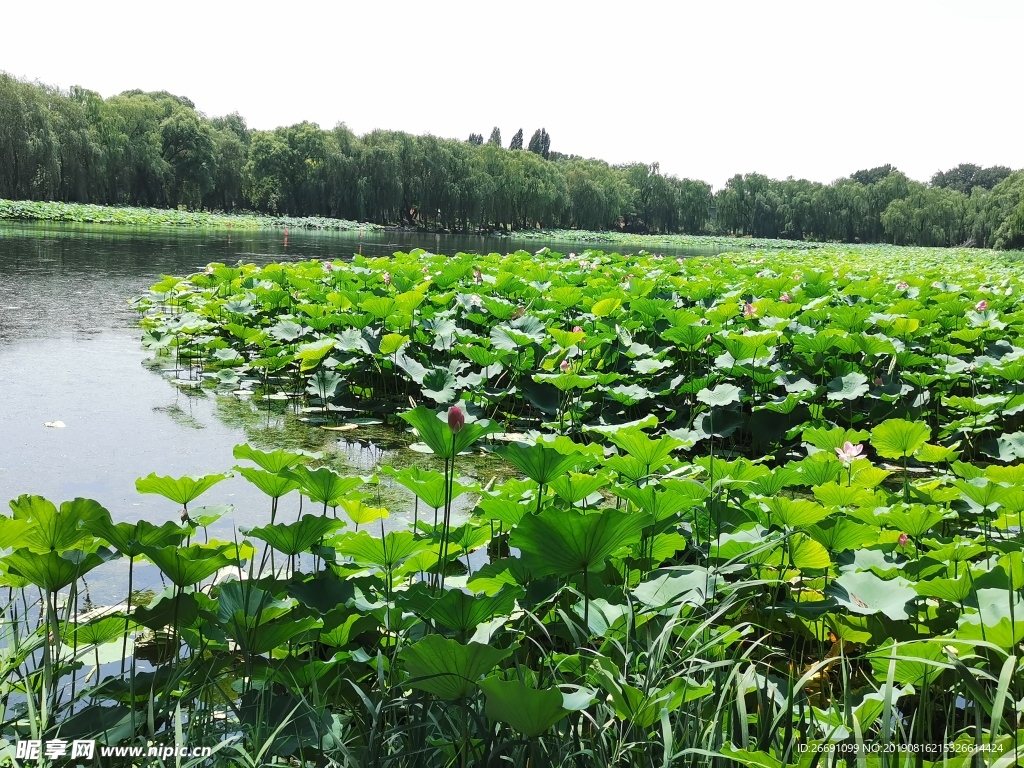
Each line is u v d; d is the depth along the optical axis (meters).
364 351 7.41
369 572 2.91
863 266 20.92
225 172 62.75
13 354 8.41
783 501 2.89
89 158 47.50
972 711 2.54
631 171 94.88
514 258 13.57
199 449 5.69
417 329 7.93
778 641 3.22
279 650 2.47
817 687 2.86
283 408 7.13
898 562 3.20
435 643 1.75
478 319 8.43
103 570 3.67
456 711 2.16
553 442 3.42
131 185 56.78
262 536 2.59
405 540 2.64
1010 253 53.41
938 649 2.23
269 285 10.92
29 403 6.59
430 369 7.30
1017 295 12.56
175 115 58.16
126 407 6.74
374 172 62.19
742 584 2.62
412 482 2.97
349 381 7.98
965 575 2.50
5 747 1.90
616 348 7.66
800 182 97.12
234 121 74.00
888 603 2.69
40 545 2.35
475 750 2.03
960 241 87.50
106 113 51.81
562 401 6.86
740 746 2.16
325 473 2.81
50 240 24.34
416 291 7.82
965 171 148.75
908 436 3.99
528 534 2.19
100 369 8.08
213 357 8.97
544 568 2.30
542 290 9.93
